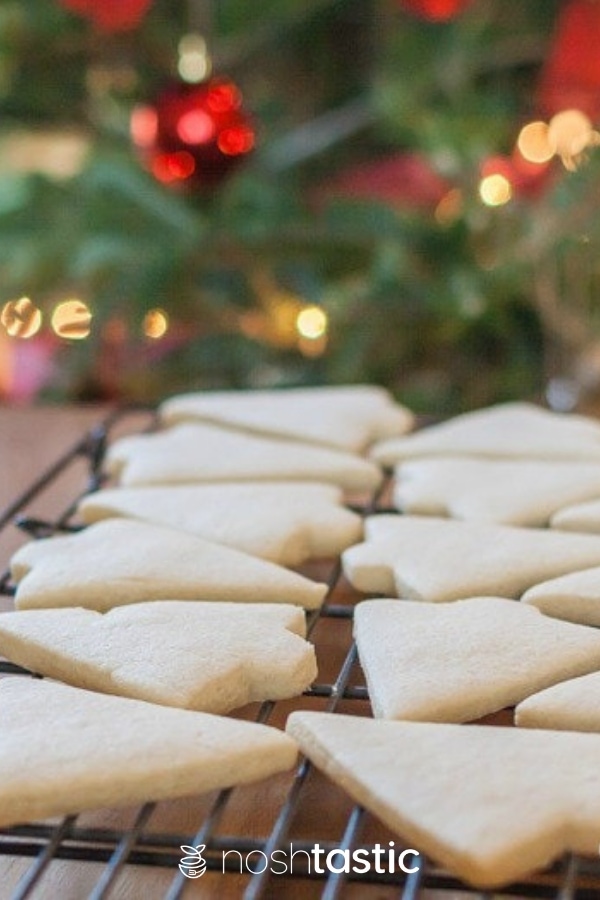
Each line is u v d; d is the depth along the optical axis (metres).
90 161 0.88
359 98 1.01
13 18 0.91
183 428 0.70
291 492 0.63
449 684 0.51
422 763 0.47
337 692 0.52
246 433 0.69
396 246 0.86
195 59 0.88
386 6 0.97
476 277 0.85
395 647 0.53
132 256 0.85
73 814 0.47
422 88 0.91
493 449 0.67
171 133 0.82
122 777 0.47
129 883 0.48
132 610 0.55
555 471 0.64
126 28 0.91
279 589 0.56
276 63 1.01
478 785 0.47
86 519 0.63
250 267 0.89
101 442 0.68
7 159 0.95
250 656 0.52
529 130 0.87
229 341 0.89
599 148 0.84
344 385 0.86
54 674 0.53
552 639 0.53
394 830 0.46
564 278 0.85
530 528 0.61
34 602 0.56
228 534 0.60
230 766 0.48
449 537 0.59
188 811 0.50
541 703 0.50
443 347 0.90
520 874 0.45
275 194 0.89
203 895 0.47
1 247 0.88
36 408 0.77
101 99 0.95
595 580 0.56
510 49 0.94
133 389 0.90
